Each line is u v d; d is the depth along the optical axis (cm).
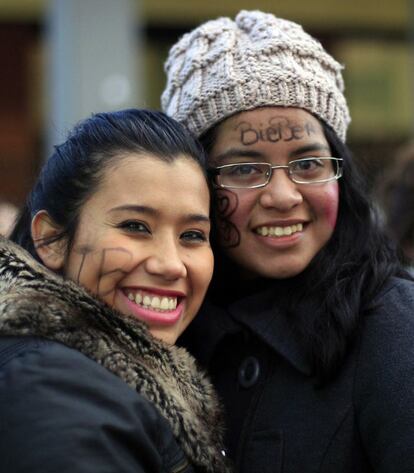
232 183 200
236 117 199
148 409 157
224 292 217
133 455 150
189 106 204
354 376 187
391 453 176
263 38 201
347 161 209
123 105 635
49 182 180
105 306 167
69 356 154
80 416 146
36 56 783
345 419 185
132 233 172
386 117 834
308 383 193
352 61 827
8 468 143
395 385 179
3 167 712
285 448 188
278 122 196
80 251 173
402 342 183
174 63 214
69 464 141
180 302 180
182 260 177
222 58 201
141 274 172
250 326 201
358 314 190
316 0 802
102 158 174
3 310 157
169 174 174
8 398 148
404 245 318
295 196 196
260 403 196
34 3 767
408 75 834
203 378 185
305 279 202
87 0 627
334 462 183
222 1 786
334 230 208
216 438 178
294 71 197
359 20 819
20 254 168
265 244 199
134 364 163
